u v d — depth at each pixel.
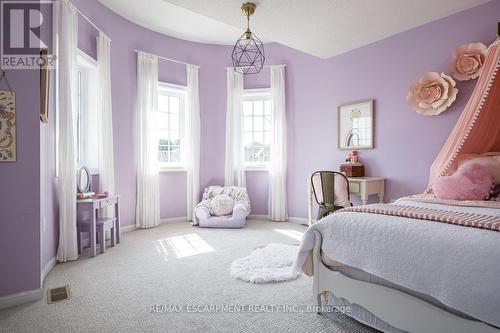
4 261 2.00
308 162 4.59
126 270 2.65
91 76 3.64
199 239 3.71
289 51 4.76
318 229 1.89
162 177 4.71
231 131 5.00
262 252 3.05
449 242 1.33
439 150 3.24
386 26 3.35
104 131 3.55
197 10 2.97
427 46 3.30
